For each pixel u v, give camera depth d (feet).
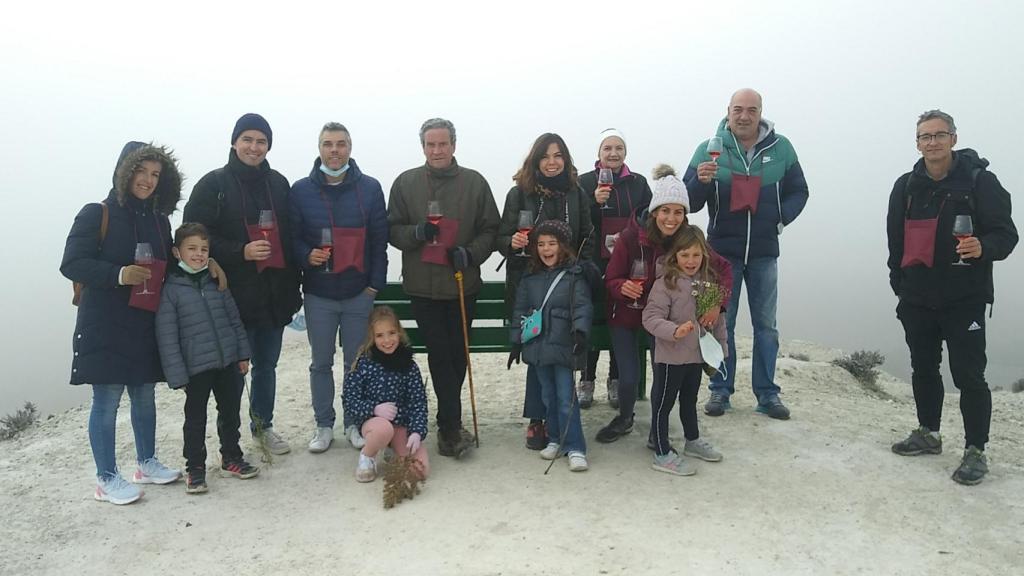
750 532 13.05
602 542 12.73
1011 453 17.29
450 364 16.96
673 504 14.25
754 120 18.38
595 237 18.52
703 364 16.12
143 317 14.71
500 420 20.43
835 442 17.58
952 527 13.17
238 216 16.05
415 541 12.97
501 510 14.10
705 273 15.57
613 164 18.44
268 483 15.79
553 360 15.87
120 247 14.38
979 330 15.12
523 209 16.81
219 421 15.96
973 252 14.11
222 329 15.34
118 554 12.84
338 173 16.71
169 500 14.99
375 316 15.94
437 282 16.60
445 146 16.51
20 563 12.60
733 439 17.88
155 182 14.66
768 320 19.40
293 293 17.03
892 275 16.69
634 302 16.37
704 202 19.07
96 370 14.30
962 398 15.35
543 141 16.51
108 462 15.08
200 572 12.17
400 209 17.20
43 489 15.96
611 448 17.42
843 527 13.23
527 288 16.38
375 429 15.47
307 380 26.43
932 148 14.78
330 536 13.28
